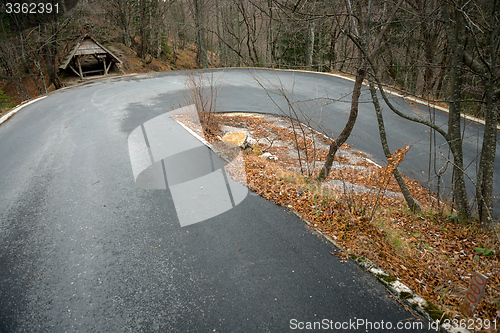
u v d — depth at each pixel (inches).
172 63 1663.4
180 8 1748.3
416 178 359.6
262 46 1512.1
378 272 140.8
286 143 414.0
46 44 908.6
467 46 197.8
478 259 161.5
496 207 301.6
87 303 127.0
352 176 328.2
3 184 231.8
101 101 518.6
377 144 436.5
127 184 220.4
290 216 184.5
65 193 214.5
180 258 151.4
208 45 1697.8
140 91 602.2
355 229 175.5
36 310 124.1
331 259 149.7
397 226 203.8
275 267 144.3
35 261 152.1
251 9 1043.9
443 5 198.2
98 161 263.9
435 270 148.6
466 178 355.6
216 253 154.2
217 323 116.5
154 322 117.6
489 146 193.9
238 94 619.8
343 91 644.7
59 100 543.8
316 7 207.9
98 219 183.8
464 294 130.6
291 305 123.6
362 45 205.0
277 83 705.6
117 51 1318.9
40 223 182.4
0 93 1051.9
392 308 122.1
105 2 1294.3
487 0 189.3
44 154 286.8
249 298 127.5
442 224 215.8
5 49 965.8
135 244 161.8
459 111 205.5
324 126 487.2
